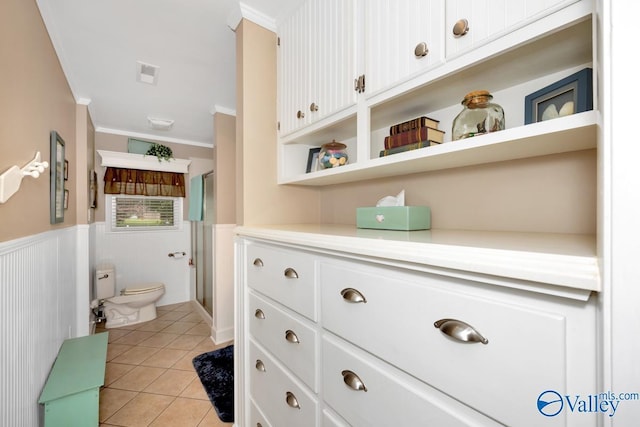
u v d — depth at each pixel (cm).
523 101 92
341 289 81
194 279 389
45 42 151
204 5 147
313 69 132
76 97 245
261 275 123
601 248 37
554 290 42
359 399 75
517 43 67
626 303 34
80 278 254
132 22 157
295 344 101
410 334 62
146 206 372
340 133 147
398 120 130
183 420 161
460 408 54
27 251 120
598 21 43
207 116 297
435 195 116
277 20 157
